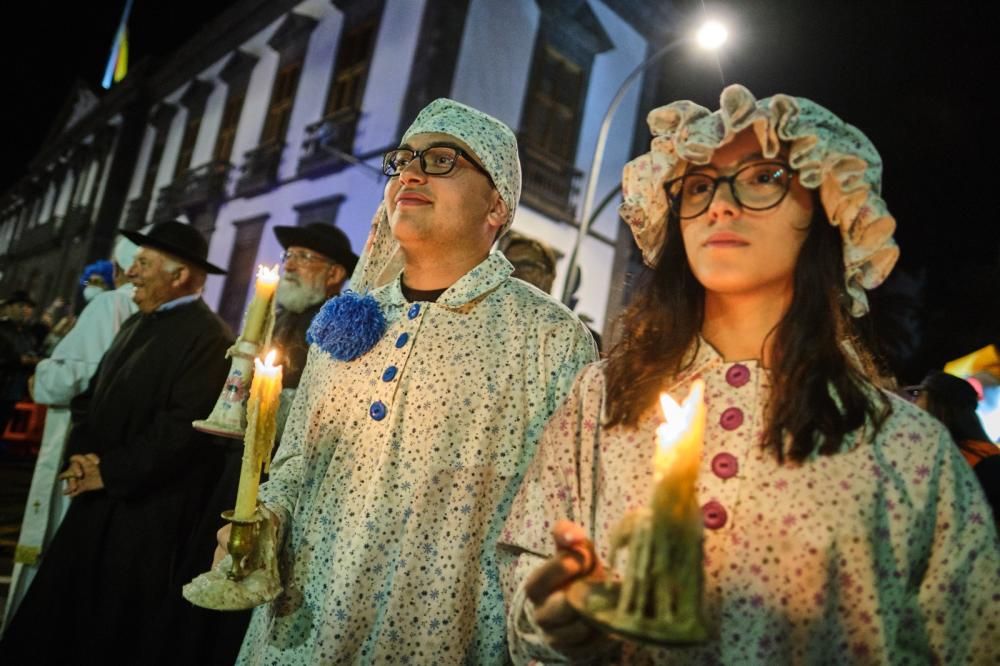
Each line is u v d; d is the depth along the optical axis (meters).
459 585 1.46
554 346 1.62
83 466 2.80
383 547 1.48
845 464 1.01
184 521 2.94
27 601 2.81
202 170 16.73
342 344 1.63
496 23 11.71
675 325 1.21
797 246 1.12
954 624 0.98
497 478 1.53
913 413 1.06
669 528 0.68
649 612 0.67
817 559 0.97
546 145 12.82
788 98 1.07
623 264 14.48
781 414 1.04
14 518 5.62
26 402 8.00
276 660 1.52
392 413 1.55
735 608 0.99
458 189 1.66
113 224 21.25
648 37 14.32
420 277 1.74
